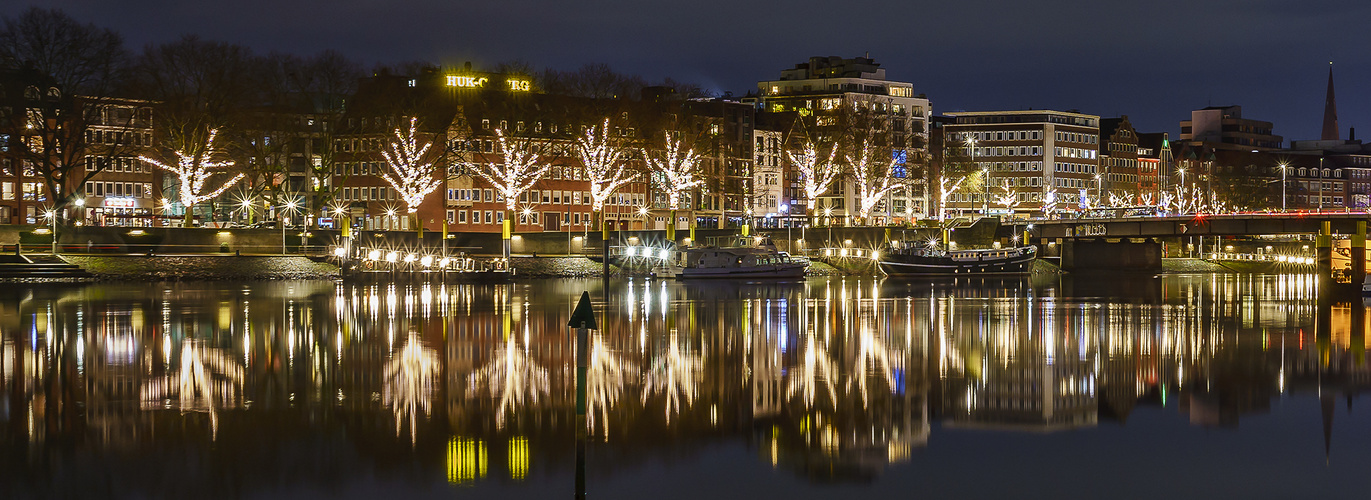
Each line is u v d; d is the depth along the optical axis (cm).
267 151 14362
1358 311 8962
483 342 6219
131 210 16425
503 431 3791
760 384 4766
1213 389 4725
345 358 5481
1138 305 9731
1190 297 10931
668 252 15150
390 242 14625
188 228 13150
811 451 3588
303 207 18288
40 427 3828
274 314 7981
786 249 16938
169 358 5478
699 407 4225
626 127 17362
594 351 5838
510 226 14238
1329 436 3809
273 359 5444
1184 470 3394
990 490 3192
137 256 12381
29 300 9069
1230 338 6688
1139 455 3553
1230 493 3183
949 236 17425
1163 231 16825
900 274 16025
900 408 4256
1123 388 4738
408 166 16238
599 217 19962
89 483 3191
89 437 3694
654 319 7925
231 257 12938
